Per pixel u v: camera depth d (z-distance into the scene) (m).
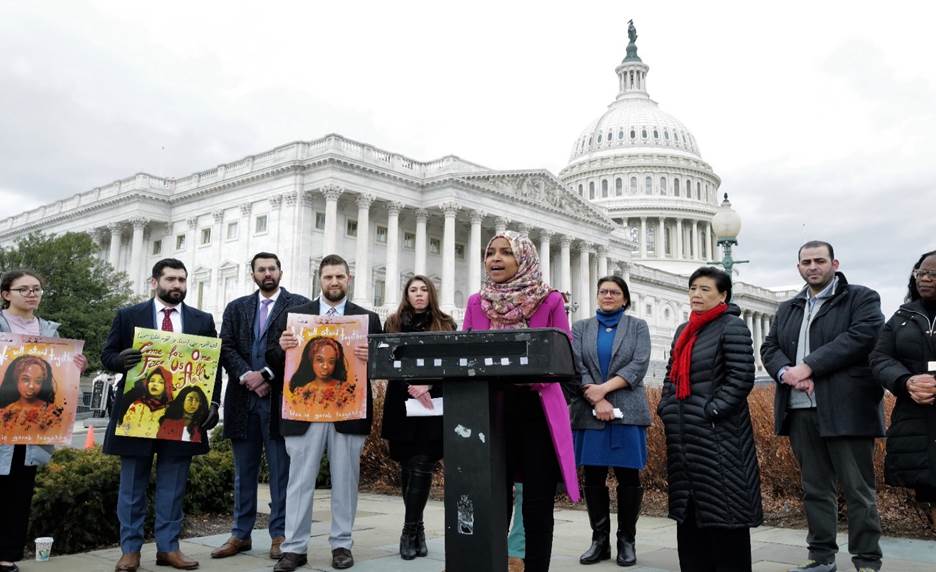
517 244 5.95
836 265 8.16
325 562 8.52
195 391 8.50
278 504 8.87
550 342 4.41
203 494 11.58
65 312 52.72
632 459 8.62
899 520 11.48
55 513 9.35
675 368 7.04
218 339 8.79
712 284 7.08
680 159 139.88
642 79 155.25
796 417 8.10
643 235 134.62
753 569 8.32
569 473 5.58
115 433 8.05
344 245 69.81
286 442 8.33
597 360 9.14
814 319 8.02
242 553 9.05
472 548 4.55
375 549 9.30
